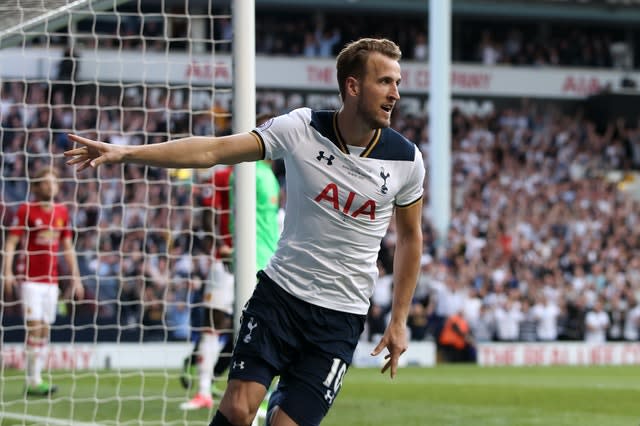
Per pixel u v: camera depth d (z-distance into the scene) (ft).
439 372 57.93
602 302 79.51
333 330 16.33
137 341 63.67
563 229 93.81
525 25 116.57
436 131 78.84
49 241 37.14
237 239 23.80
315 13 109.50
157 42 93.66
